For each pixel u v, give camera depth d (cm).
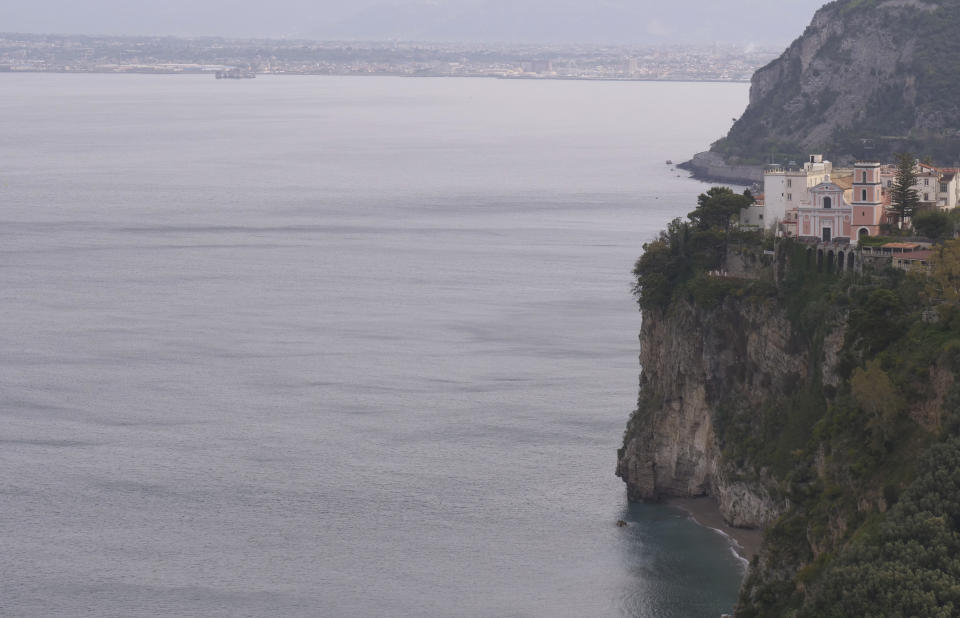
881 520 16150
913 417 17462
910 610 14350
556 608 18588
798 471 18975
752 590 17962
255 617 18325
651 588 19050
